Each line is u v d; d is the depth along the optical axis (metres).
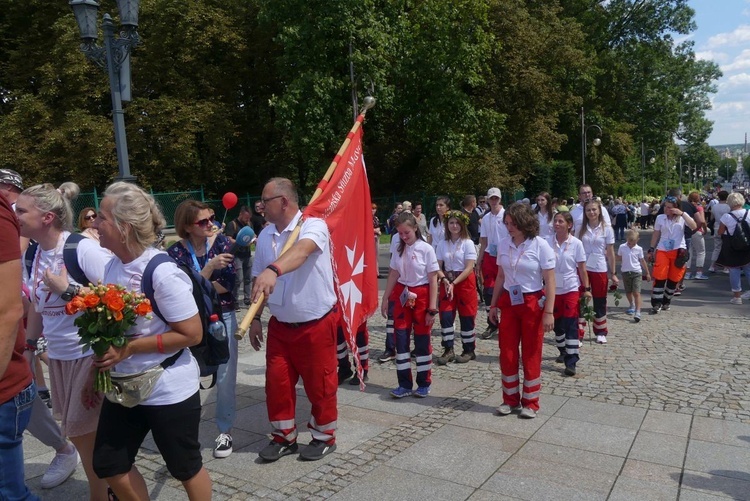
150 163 24.05
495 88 29.23
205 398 5.54
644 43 41.56
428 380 5.50
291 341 4.05
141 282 2.65
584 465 3.95
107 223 2.65
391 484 3.74
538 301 4.77
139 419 2.76
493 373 6.26
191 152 24.39
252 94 29.42
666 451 4.15
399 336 5.45
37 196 3.37
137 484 2.76
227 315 4.21
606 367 6.34
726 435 4.42
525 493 3.57
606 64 39.47
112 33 8.55
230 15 26.59
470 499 3.52
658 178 75.88
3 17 25.67
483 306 10.08
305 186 31.06
